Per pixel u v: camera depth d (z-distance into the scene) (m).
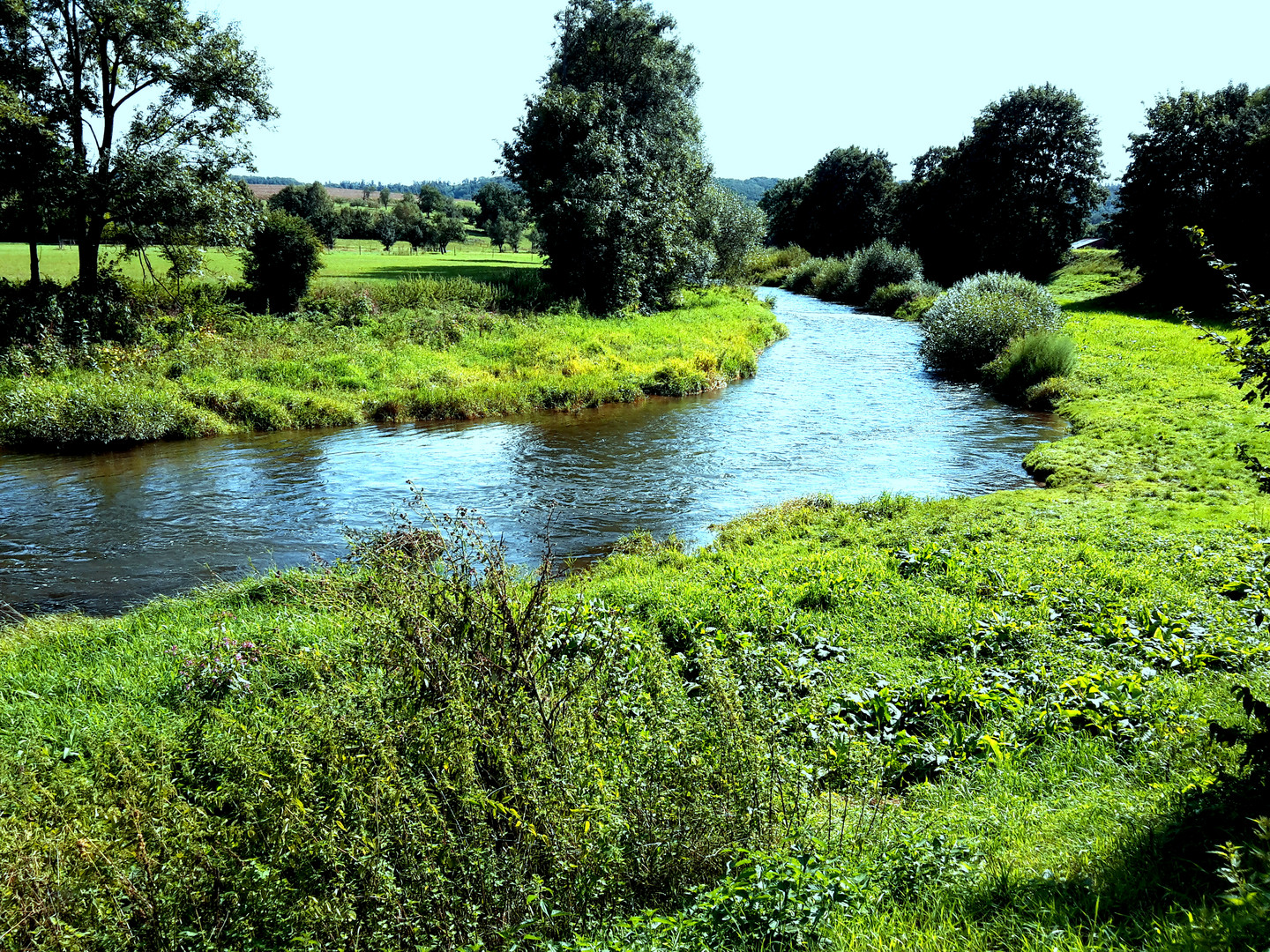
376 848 3.85
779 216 101.12
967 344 30.27
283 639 8.18
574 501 16.00
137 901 3.85
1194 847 4.29
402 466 18.41
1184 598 9.11
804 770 5.15
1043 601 9.28
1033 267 58.38
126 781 4.47
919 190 69.31
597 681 5.65
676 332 34.06
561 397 25.16
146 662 8.67
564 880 4.16
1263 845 3.95
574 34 47.41
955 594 9.88
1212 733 4.55
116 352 23.30
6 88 22.78
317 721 4.50
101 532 14.05
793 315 51.91
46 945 3.60
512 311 34.56
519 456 19.39
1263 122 43.28
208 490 16.44
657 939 3.65
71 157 24.67
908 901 4.11
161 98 26.31
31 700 7.93
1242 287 5.72
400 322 30.23
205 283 31.08
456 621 5.12
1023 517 13.08
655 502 15.95
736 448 20.08
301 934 3.66
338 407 22.70
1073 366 26.33
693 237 45.62
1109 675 7.41
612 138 39.19
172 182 25.52
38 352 22.45
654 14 48.38
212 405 21.73
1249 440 17.34
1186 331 34.31
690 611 9.47
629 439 21.09
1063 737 6.54
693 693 7.61
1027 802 5.51
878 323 47.53
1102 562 10.39
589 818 4.37
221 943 3.79
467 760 4.32
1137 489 14.73
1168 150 43.84
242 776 4.36
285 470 17.97
